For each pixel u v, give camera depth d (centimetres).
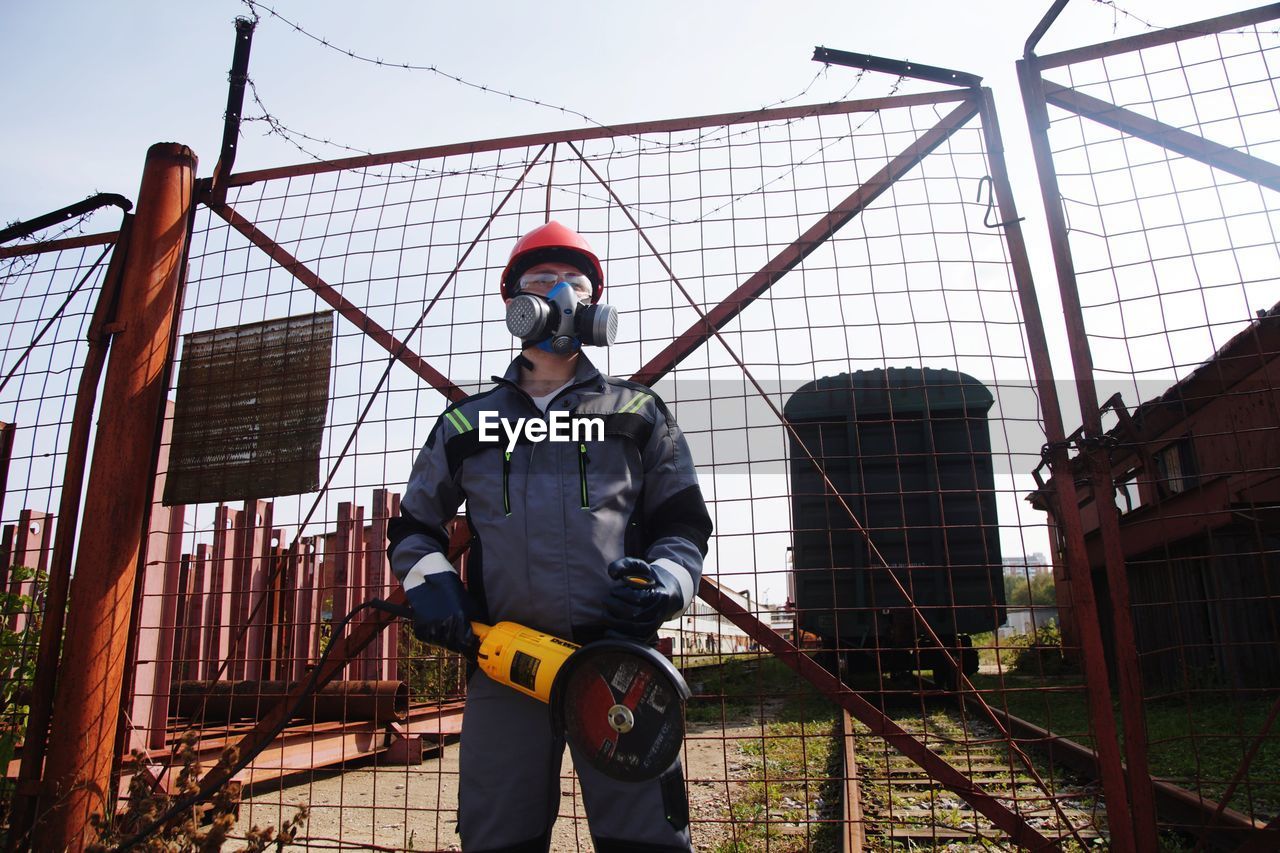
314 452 321
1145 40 289
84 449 335
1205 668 858
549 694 180
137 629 325
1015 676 1299
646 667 171
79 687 299
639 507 216
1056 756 547
